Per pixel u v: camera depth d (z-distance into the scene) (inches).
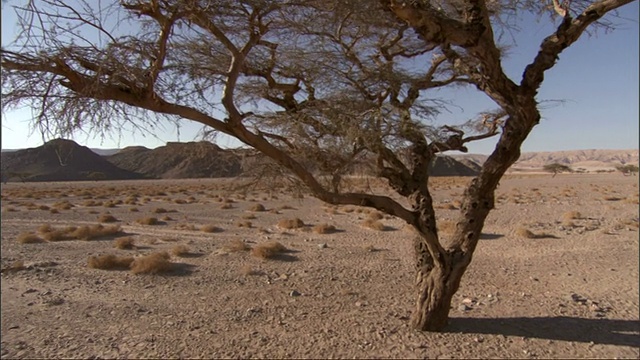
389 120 193.9
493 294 327.6
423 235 217.0
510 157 204.1
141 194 1649.9
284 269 420.2
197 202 1250.0
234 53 162.6
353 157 205.5
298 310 291.6
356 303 305.0
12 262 447.8
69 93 145.5
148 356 216.7
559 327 249.1
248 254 484.4
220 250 508.1
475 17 165.9
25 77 132.5
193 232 676.7
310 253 497.0
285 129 198.4
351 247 535.5
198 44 191.8
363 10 180.9
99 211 1007.6
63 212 980.6
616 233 613.9
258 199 1328.7
